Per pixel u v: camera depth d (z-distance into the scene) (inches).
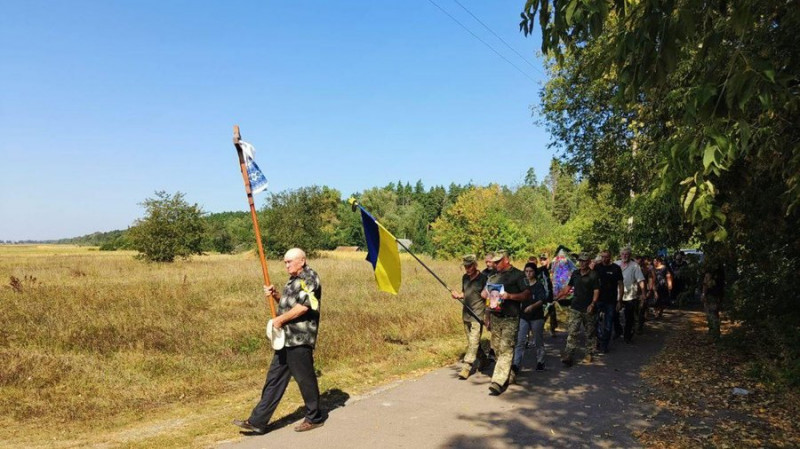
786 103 185.0
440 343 408.2
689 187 165.3
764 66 133.0
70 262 1195.3
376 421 230.4
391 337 414.9
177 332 377.4
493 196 2571.4
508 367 278.2
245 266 1046.4
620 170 706.2
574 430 220.4
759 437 209.8
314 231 1604.3
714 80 160.2
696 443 204.8
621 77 161.9
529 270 331.9
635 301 438.9
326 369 322.7
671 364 343.6
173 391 269.9
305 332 217.9
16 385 260.4
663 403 257.6
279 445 201.2
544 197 3690.9
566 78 716.7
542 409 248.7
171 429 217.8
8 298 451.8
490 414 241.0
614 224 774.5
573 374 320.5
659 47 152.9
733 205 302.2
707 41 159.8
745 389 279.1
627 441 208.1
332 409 248.1
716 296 416.2
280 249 1567.4
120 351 326.3
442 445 202.5
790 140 213.3
